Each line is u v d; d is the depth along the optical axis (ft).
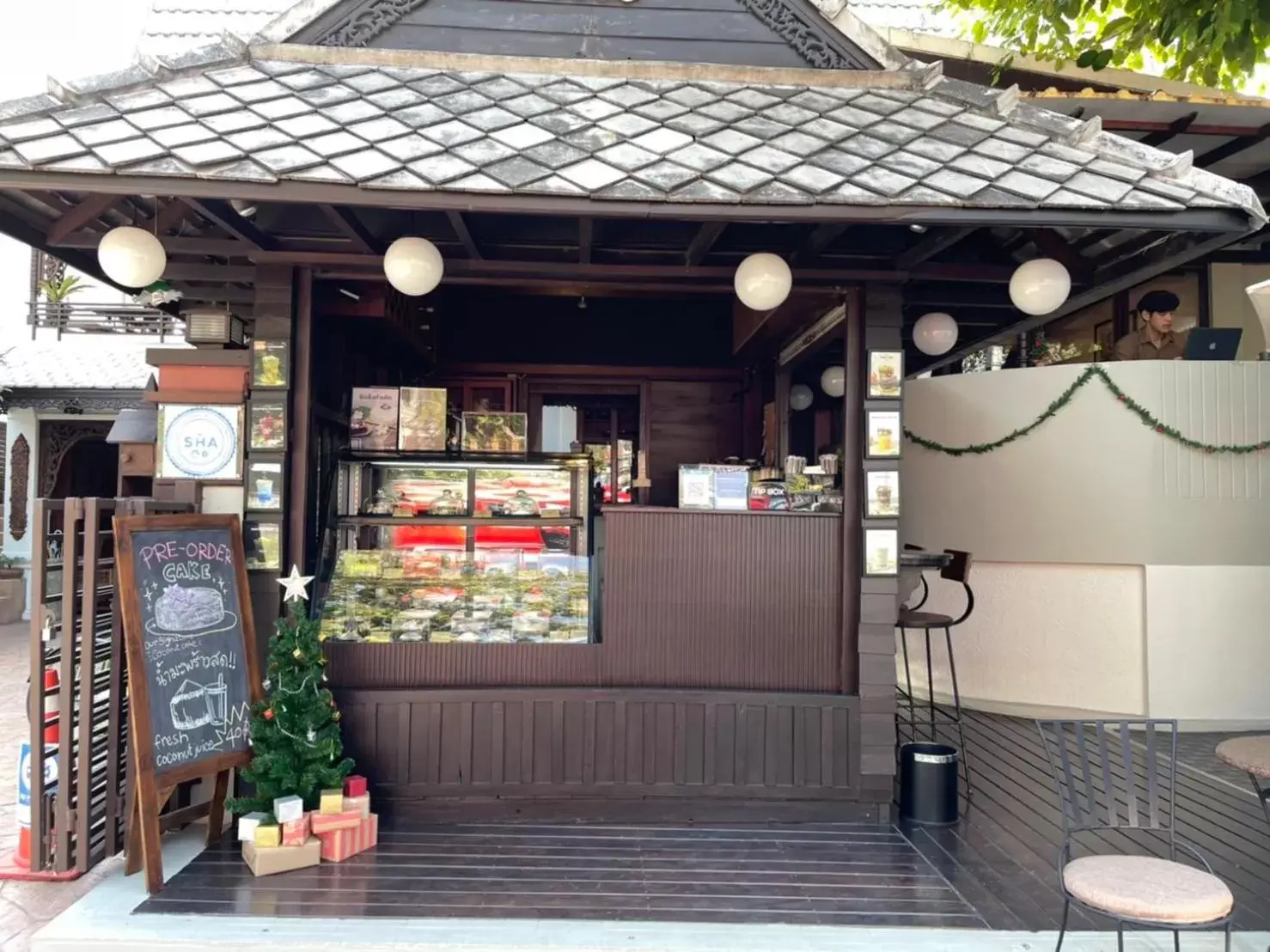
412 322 18.84
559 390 24.20
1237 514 21.31
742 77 14.06
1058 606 22.39
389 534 15.28
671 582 14.23
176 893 11.03
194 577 12.32
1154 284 28.48
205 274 14.29
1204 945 10.30
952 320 16.46
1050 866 12.42
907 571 15.56
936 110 13.43
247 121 11.53
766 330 18.97
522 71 13.79
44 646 11.80
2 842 13.33
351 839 12.23
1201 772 17.67
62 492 40.06
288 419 13.97
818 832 13.57
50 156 10.32
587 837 13.14
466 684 14.01
